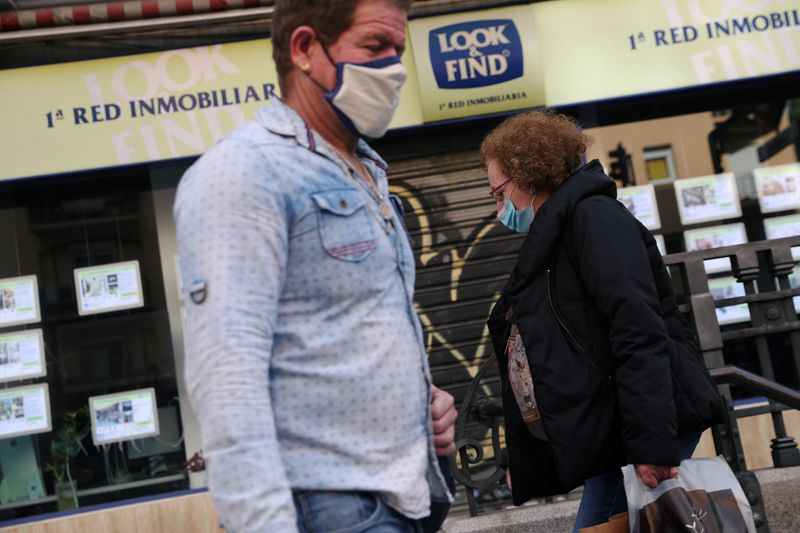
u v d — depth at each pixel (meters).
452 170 6.31
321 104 1.70
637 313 2.36
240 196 1.48
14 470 6.04
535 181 2.75
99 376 6.13
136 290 6.19
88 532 5.75
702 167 6.46
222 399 1.38
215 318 1.41
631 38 6.08
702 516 2.46
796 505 3.66
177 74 5.88
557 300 2.54
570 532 3.80
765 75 6.10
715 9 6.12
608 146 6.46
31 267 6.18
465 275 6.25
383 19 1.66
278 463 1.39
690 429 2.50
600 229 2.46
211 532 5.80
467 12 5.98
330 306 1.56
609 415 2.46
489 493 5.84
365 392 1.55
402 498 1.55
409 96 5.99
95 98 5.85
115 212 6.24
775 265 4.12
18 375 6.11
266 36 5.93
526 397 2.71
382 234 1.65
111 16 5.70
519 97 6.00
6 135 5.80
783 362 6.20
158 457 6.08
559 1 6.05
